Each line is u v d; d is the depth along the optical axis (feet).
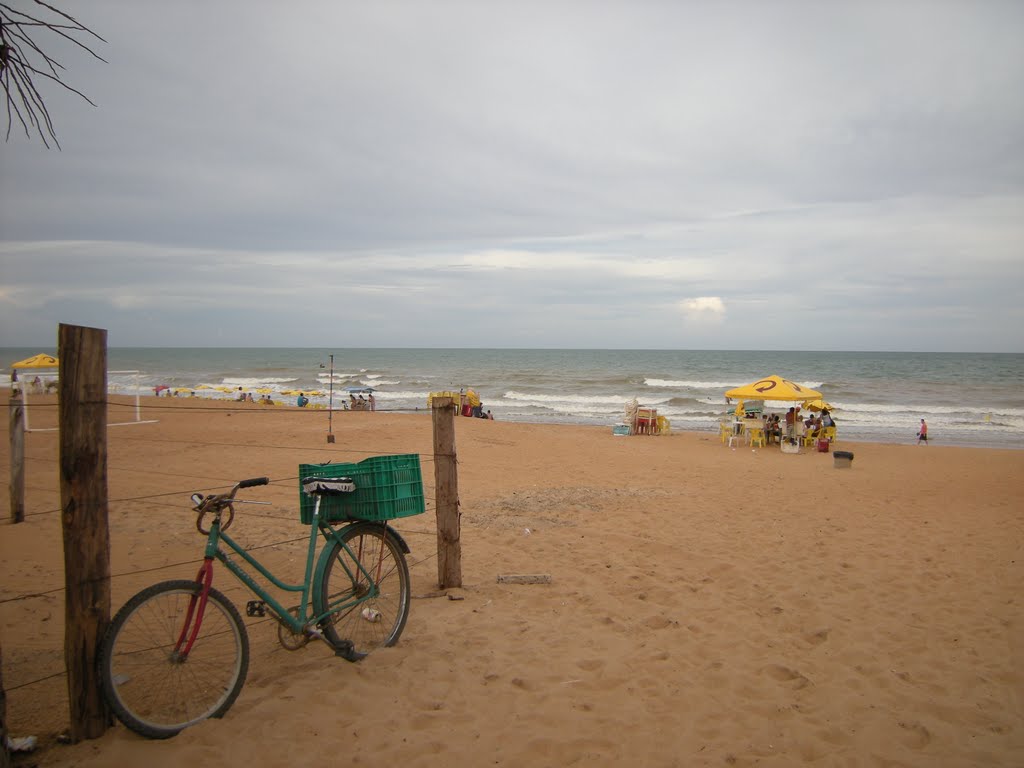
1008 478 46.39
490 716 11.34
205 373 229.04
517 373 230.27
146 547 22.21
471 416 91.09
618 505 32.40
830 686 12.97
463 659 13.67
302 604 12.32
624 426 76.84
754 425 70.03
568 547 23.85
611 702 12.07
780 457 60.59
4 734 8.81
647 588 19.20
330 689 11.97
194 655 11.27
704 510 31.40
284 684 12.12
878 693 12.67
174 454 46.11
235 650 11.13
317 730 10.53
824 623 16.43
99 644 9.73
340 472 13.06
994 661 14.10
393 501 13.02
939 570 21.24
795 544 24.68
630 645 14.85
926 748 10.74
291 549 22.47
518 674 13.07
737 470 48.85
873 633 15.78
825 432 70.38
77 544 9.49
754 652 14.64
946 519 29.86
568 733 10.88
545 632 15.48
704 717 11.60
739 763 10.19
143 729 9.80
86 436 9.52
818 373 224.94
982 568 21.47
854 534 26.48
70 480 9.41
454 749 10.24
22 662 13.24
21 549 21.40
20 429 24.71
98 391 9.61
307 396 127.13
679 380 192.54
